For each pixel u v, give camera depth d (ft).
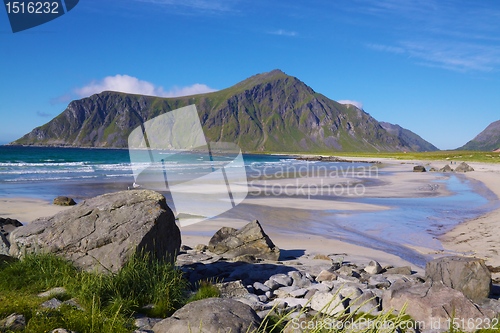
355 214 64.59
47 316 16.02
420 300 20.45
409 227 55.42
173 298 20.57
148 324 17.69
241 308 17.22
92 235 23.90
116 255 22.68
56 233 24.41
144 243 23.36
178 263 31.86
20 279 21.25
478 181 129.90
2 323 15.30
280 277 27.20
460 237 49.29
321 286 25.59
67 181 107.96
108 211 25.12
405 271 32.14
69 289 19.84
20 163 192.54
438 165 239.50
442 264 25.84
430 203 78.74
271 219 57.98
